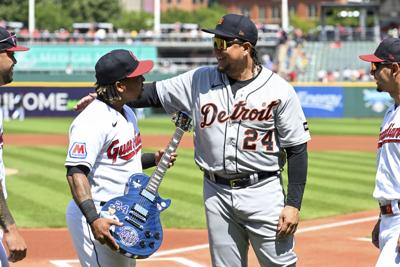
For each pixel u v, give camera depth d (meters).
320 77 104.19
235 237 14.37
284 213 13.93
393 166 13.70
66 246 24.34
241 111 13.84
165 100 14.58
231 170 13.97
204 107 14.06
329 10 123.25
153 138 64.69
